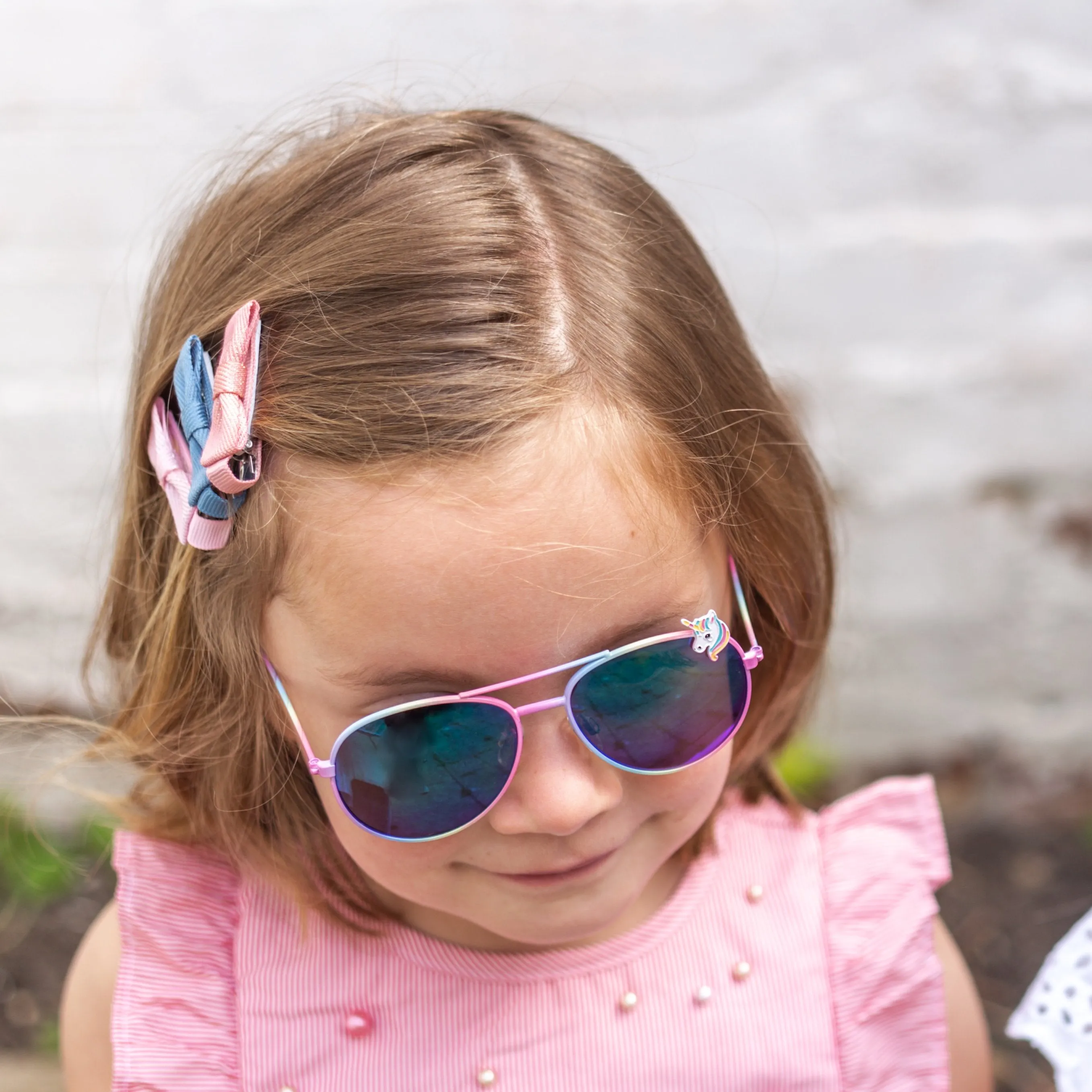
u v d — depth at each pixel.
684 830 1.04
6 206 2.27
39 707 2.05
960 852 2.44
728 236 2.28
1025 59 2.20
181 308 1.11
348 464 0.87
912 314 2.32
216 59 2.19
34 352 2.32
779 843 1.25
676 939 1.17
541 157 1.08
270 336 0.97
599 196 1.08
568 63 2.18
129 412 1.30
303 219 1.04
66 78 2.21
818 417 2.35
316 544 0.89
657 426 0.95
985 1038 1.30
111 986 1.25
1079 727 2.49
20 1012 2.10
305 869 1.16
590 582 0.87
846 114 2.23
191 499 0.95
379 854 0.99
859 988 1.17
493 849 0.96
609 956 1.15
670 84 2.21
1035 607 2.44
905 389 2.34
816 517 1.26
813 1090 1.14
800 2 2.17
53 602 2.40
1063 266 2.29
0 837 2.30
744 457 1.08
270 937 1.17
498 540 0.84
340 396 0.90
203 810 1.18
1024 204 2.27
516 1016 1.13
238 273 1.05
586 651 0.89
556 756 0.92
